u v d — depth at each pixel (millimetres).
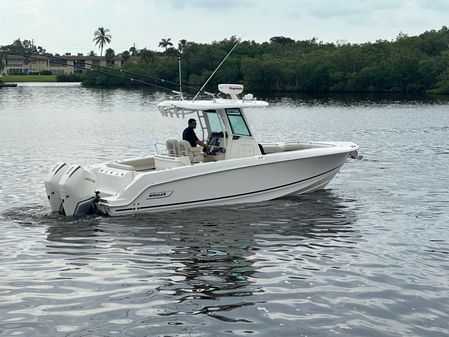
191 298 9312
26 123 44969
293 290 9641
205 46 93062
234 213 14258
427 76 115562
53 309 8883
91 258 11125
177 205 14312
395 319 8602
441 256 11344
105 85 134250
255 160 14867
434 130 39281
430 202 15930
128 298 9305
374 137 34844
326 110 62531
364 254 11445
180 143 14844
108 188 14461
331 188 17578
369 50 123688
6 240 12180
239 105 15172
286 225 13375
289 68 119250
